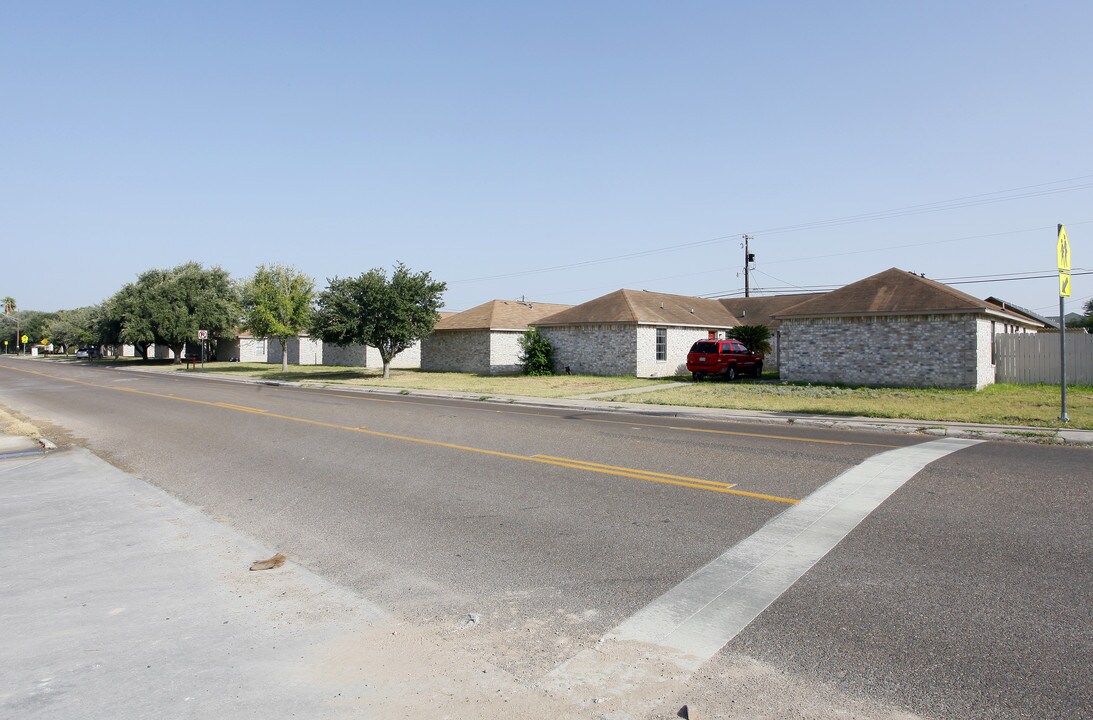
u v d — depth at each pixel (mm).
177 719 3434
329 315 36062
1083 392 21922
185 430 15016
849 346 26219
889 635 4215
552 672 3873
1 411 19359
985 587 4934
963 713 3344
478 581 5379
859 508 7137
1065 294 14570
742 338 35875
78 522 7410
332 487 8914
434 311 37594
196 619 4738
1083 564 5352
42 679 3883
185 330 57594
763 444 11680
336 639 4387
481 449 11547
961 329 23688
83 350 107000
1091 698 3453
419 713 3465
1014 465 9352
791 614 4570
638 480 8781
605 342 34375
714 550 5941
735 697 3543
